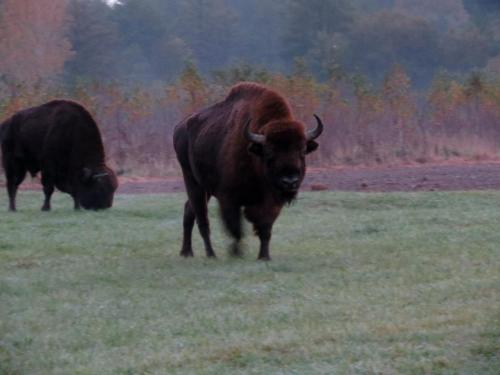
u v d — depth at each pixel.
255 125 30.62
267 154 29.69
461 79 81.94
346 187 56.34
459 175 60.84
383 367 18.59
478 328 20.92
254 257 32.94
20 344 21.73
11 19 116.38
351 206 47.19
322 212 45.19
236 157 30.91
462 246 33.19
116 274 29.72
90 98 70.38
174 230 40.47
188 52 136.25
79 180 48.91
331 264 30.44
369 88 74.75
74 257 33.59
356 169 67.81
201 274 29.25
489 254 31.31
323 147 71.19
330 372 18.45
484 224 38.50
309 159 70.25
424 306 23.75
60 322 23.72
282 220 42.19
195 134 33.59
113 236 38.59
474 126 76.12
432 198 47.75
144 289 27.31
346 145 72.12
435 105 75.94
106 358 20.36
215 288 27.05
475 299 24.34
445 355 19.19
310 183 58.50
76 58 138.38
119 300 25.94
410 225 39.06
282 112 30.70
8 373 19.80
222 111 32.94
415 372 18.33
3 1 118.25
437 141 75.25
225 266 30.69
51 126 49.28
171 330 22.42
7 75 117.31
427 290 25.66
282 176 29.47
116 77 138.12
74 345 21.53
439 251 32.38
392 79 75.44
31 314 24.58
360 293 25.66
